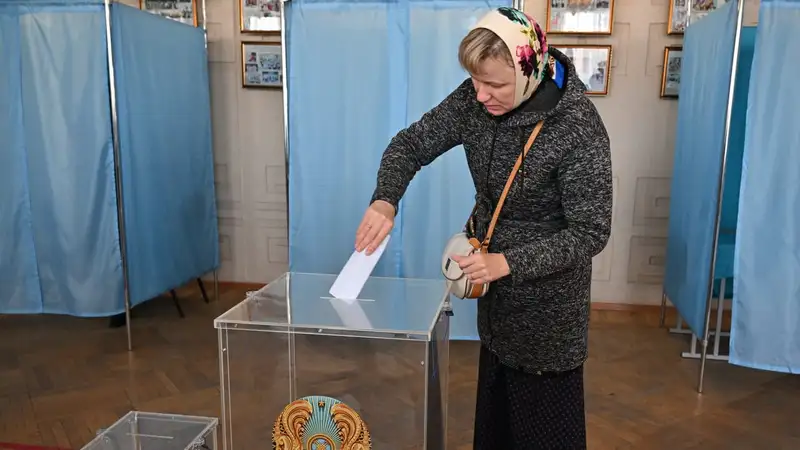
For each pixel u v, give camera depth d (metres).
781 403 2.68
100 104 2.98
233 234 4.26
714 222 2.69
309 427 1.24
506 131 1.29
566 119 1.24
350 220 2.99
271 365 1.24
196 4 3.95
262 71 4.01
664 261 3.85
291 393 1.25
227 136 4.14
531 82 1.20
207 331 3.50
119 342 3.32
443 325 1.41
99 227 3.08
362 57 2.86
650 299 3.91
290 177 2.99
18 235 3.16
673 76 3.64
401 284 1.58
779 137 2.49
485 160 1.36
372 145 2.93
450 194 2.92
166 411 2.56
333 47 2.86
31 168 3.06
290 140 2.96
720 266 3.00
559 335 1.37
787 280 2.57
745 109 3.40
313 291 1.50
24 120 3.03
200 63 3.79
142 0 3.99
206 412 2.54
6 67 3.03
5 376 2.89
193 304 3.97
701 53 2.97
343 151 2.94
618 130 3.75
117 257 3.11
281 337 1.22
